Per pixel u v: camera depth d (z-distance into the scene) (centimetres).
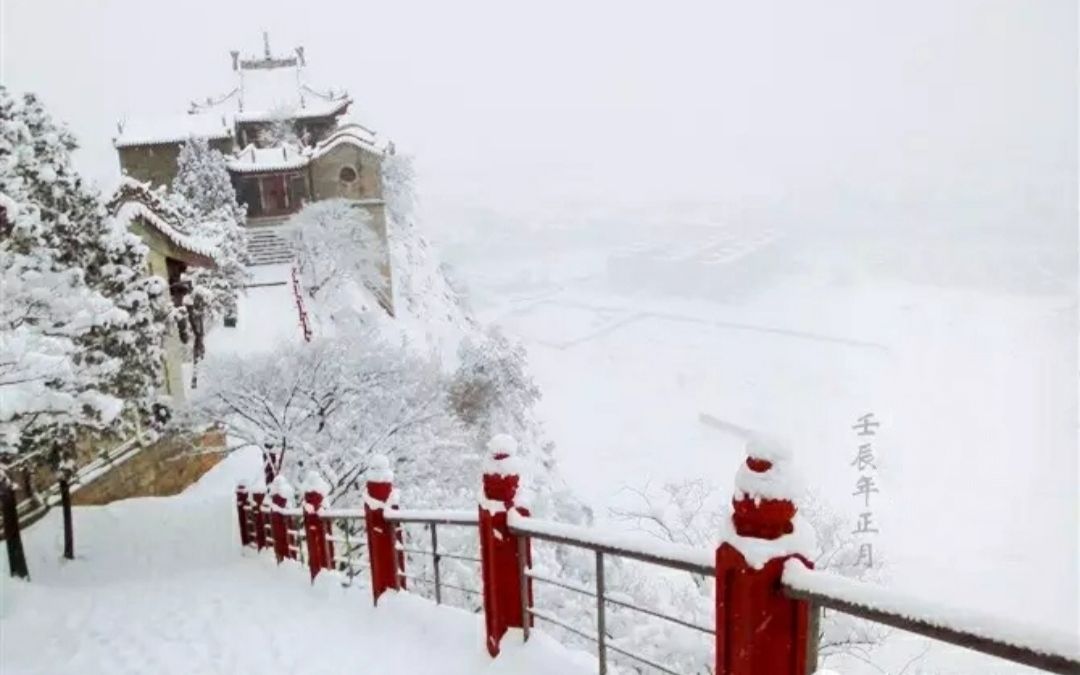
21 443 1038
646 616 802
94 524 1406
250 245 3559
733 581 291
